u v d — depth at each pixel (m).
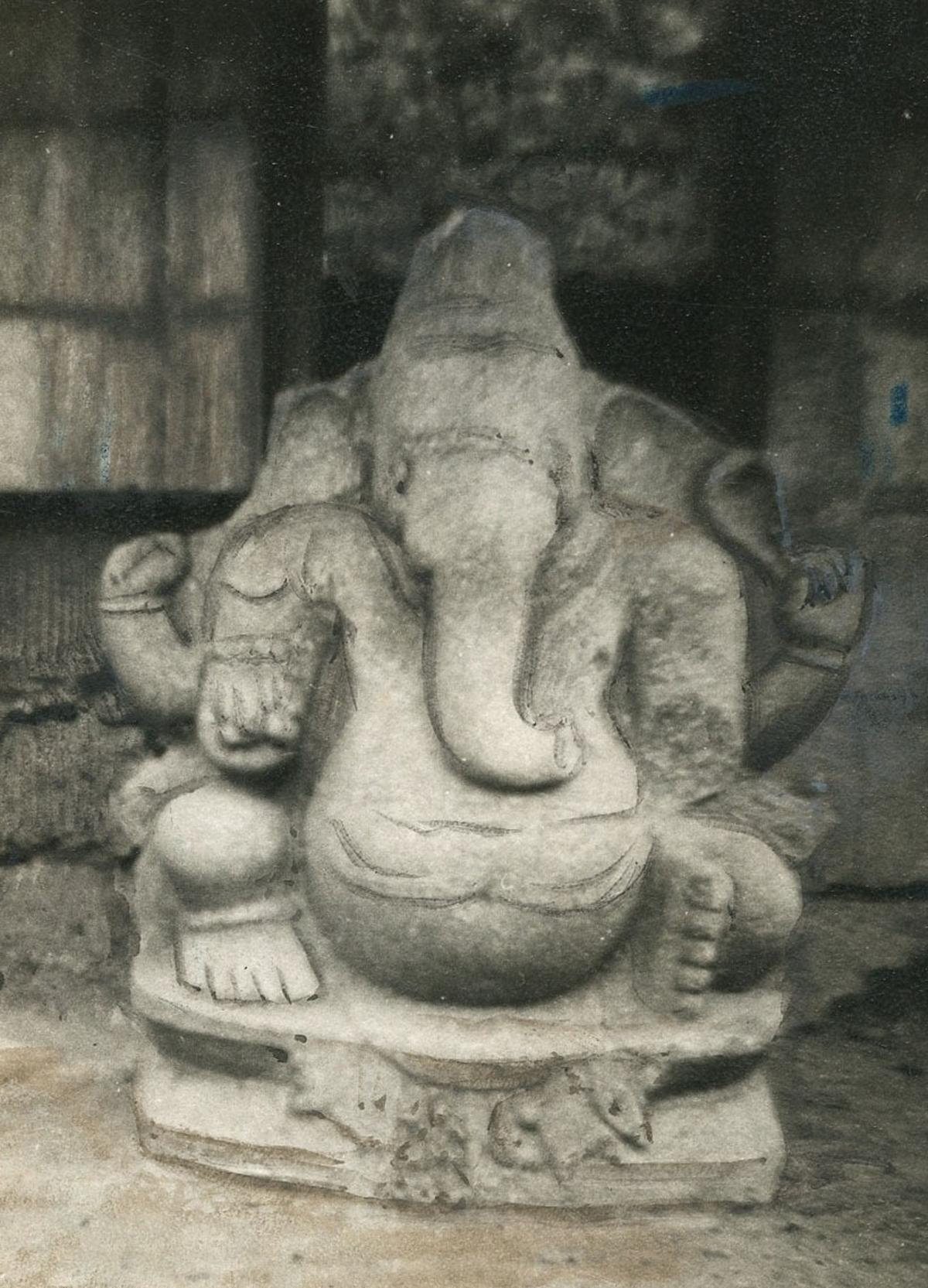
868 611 2.81
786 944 2.63
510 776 2.51
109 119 2.89
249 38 2.79
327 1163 2.48
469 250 2.63
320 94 2.77
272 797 2.73
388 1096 2.49
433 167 2.72
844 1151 2.62
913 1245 2.38
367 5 2.72
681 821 2.64
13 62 2.90
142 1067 2.70
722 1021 2.58
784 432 2.76
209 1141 2.51
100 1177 2.52
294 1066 2.53
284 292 2.83
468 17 2.69
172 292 2.90
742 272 2.73
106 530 3.01
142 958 2.74
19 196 2.93
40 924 3.10
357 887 2.54
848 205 2.73
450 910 2.50
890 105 2.71
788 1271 2.31
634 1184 2.46
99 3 2.85
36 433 3.01
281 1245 2.35
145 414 2.95
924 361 2.78
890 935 2.89
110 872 3.09
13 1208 2.42
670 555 2.64
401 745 2.59
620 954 2.60
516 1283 2.27
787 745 2.80
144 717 2.87
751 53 2.69
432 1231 2.41
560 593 2.60
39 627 3.07
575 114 2.69
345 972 2.61
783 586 2.76
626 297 2.72
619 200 2.70
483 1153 2.47
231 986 2.59
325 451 2.71
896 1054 2.85
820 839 2.77
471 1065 2.46
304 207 2.80
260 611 2.71
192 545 2.82
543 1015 2.56
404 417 2.58
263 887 2.67
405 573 2.63
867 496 2.78
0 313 2.98
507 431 2.54
